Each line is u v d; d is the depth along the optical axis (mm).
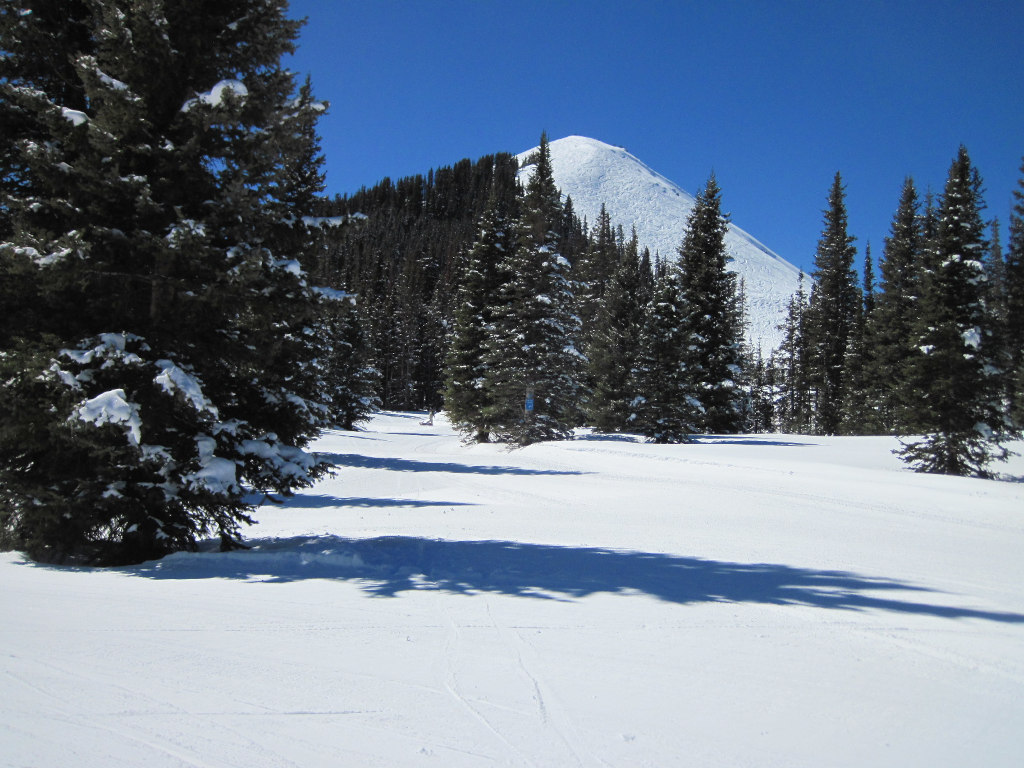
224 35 8656
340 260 114688
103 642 4758
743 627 5469
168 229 8070
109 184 7695
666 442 33312
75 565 8422
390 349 85688
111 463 7887
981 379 23484
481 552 8961
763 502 15258
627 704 3789
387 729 3383
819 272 55406
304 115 8648
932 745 3391
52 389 7566
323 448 35844
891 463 25172
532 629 5254
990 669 4590
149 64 8031
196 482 7984
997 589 7277
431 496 17078
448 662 4426
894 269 46812
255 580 7086
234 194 7906
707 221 42281
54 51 8398
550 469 23906
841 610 6105
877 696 4039
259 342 8758
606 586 6902
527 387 32812
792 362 72625
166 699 3729
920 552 9664
